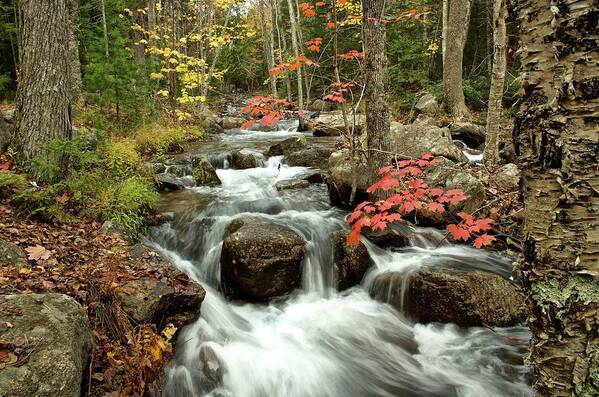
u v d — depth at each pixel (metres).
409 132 8.63
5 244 4.09
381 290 5.38
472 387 4.05
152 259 4.82
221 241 5.90
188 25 22.25
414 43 17.23
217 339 4.37
